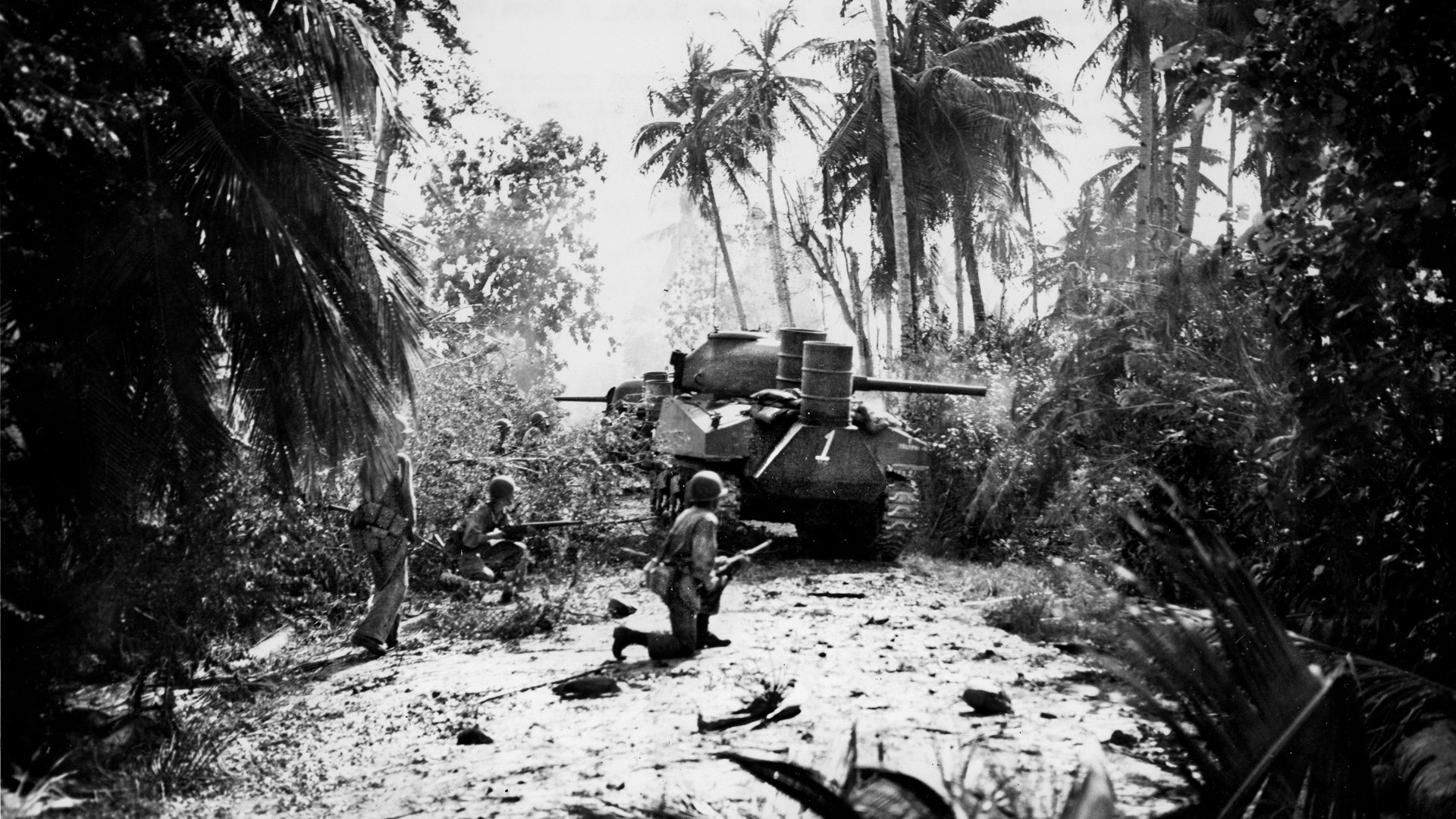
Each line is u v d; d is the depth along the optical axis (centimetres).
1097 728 560
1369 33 451
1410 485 479
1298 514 542
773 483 1318
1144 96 2259
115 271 618
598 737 618
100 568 597
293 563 841
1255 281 637
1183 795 412
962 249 3531
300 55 733
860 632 880
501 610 1045
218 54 684
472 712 699
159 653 634
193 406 643
